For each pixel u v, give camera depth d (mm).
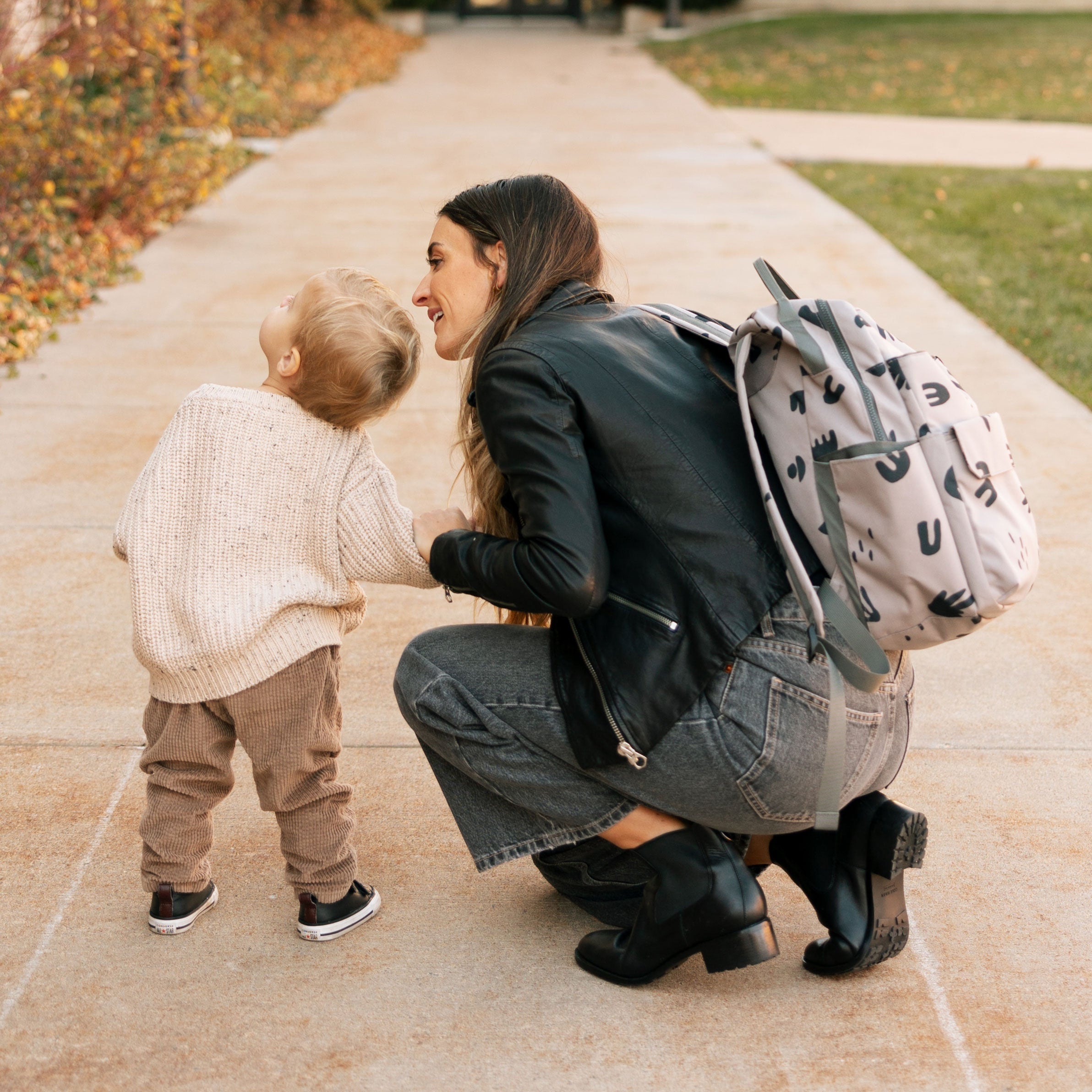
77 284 6496
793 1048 2012
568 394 1915
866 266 7531
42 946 2240
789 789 1959
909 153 12047
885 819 2078
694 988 2156
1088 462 4676
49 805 2672
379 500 2121
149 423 4910
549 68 19250
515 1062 1978
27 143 6652
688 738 1929
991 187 10188
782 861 2207
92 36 7090
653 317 2113
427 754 2244
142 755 2289
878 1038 2035
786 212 8977
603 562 1867
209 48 11828
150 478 2090
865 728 1977
